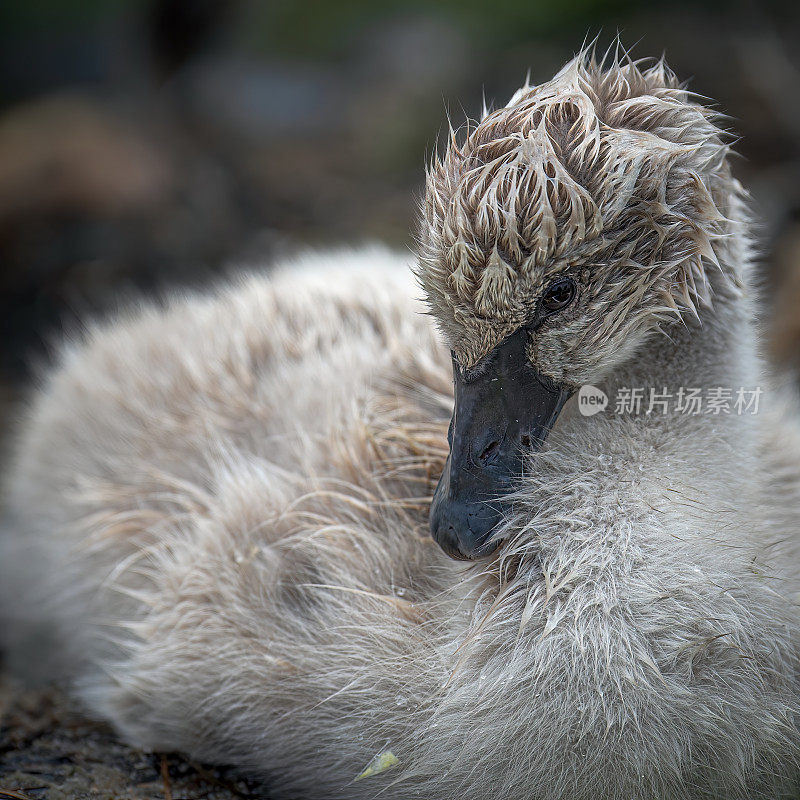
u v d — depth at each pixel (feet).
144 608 19.83
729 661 15.78
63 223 40.98
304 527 18.34
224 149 53.16
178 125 53.88
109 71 56.29
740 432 17.34
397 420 19.15
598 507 16.33
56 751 18.53
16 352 36.63
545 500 16.39
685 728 15.71
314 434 19.43
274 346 21.70
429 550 17.65
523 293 14.94
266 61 70.13
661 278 15.79
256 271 31.40
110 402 22.59
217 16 54.90
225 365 21.65
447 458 16.66
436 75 56.08
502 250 14.61
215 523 18.81
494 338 15.34
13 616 24.31
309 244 42.80
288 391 20.66
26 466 24.27
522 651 15.98
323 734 17.34
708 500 16.58
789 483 19.06
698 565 15.93
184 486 19.72
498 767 16.15
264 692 17.61
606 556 16.01
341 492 18.70
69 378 24.04
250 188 48.73
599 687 15.57
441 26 66.28
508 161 14.73
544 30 51.70
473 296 15.02
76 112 47.50
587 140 14.61
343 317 22.04
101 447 22.26
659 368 16.94
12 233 40.24
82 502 21.80
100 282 39.37
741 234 17.20
